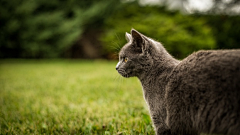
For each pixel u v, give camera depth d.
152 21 11.48
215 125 1.78
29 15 14.73
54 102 4.74
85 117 3.64
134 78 7.52
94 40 15.80
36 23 14.62
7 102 4.79
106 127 3.16
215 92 1.74
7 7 14.46
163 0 14.52
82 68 10.76
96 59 15.73
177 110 2.03
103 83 6.70
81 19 14.55
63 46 14.71
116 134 2.84
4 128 3.27
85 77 7.99
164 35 10.64
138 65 2.44
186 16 11.80
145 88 2.46
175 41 10.45
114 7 15.06
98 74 8.59
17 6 14.48
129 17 13.41
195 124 1.94
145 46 2.35
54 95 5.39
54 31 14.67
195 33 11.08
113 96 5.07
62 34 14.74
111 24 13.48
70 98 5.02
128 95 5.10
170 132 2.27
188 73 1.96
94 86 6.29
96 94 5.33
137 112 3.79
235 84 1.64
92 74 8.68
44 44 14.90
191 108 1.92
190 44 10.45
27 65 12.51
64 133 3.05
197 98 1.86
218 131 1.79
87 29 15.79
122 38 11.73
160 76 2.28
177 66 2.15
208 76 1.80
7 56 15.76
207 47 10.43
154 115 2.34
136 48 2.46
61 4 15.63
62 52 15.70
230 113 1.67
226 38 11.33
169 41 10.44
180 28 10.91
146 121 3.15
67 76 8.44
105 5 14.84
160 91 2.24
